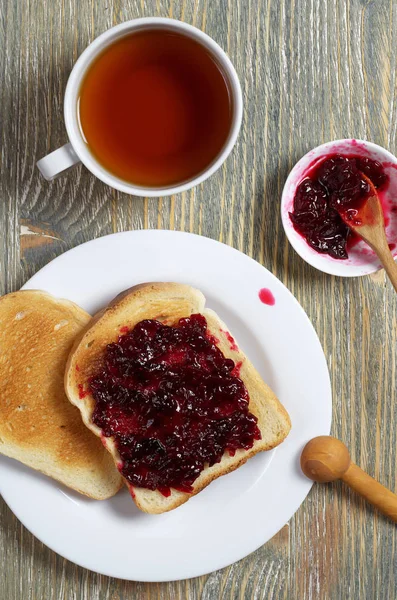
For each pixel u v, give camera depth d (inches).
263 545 24.0
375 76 23.8
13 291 23.5
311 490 24.0
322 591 23.9
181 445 21.9
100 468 22.9
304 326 22.9
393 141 23.9
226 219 23.7
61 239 23.6
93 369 22.3
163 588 23.9
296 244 23.0
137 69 21.6
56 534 22.8
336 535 24.0
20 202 23.5
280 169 23.7
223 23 23.5
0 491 22.8
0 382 22.9
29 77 23.4
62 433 22.9
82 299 22.8
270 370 23.1
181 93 21.7
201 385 22.0
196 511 23.1
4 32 23.4
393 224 23.3
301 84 23.7
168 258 22.7
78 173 23.5
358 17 23.7
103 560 22.9
